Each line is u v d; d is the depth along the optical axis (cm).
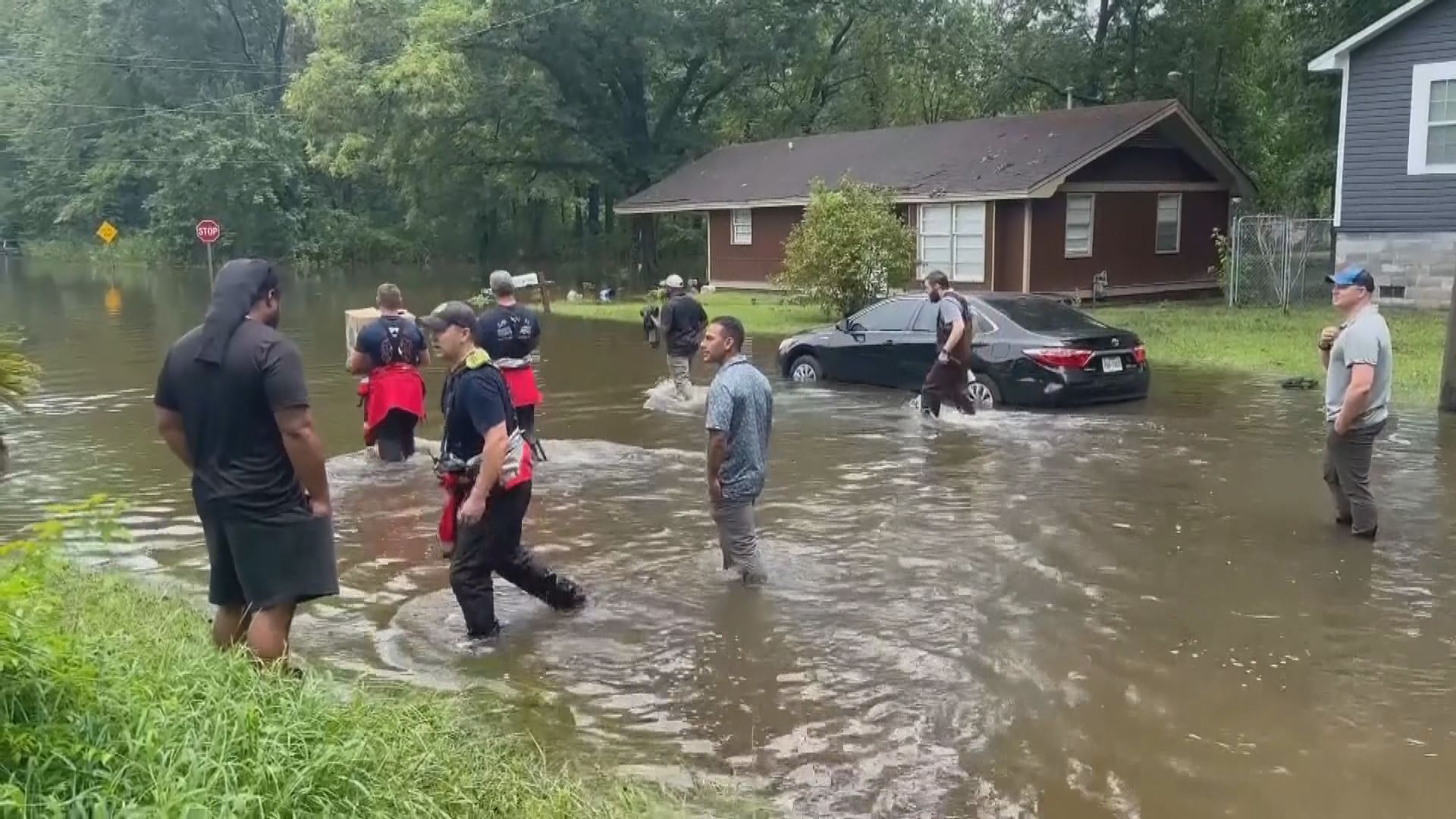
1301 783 451
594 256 4841
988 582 696
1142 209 2677
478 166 4231
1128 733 496
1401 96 2108
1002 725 505
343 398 1461
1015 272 2525
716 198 3184
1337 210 2219
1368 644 589
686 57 4100
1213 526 806
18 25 7050
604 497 925
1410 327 1894
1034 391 1272
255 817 317
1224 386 1438
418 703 462
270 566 488
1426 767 462
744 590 689
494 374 617
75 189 6400
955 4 4512
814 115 4725
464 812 374
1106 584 688
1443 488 895
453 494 633
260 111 5697
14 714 330
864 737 496
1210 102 3653
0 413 1347
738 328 696
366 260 5500
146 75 5984
